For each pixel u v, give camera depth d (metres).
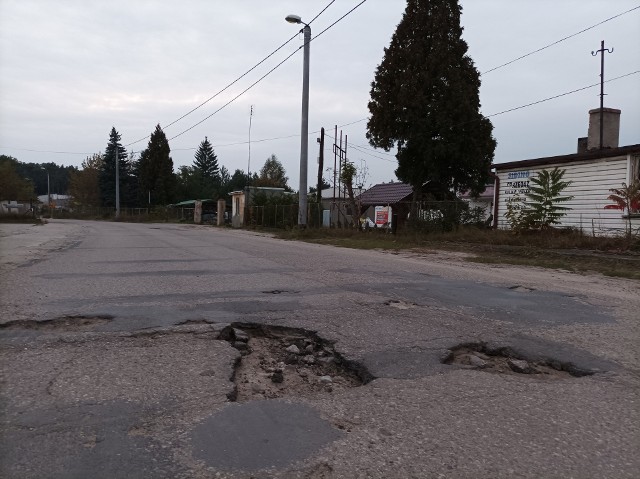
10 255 12.10
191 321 5.23
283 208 29.27
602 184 15.80
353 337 4.72
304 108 21.84
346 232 21.05
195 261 10.85
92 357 4.05
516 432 2.91
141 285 7.45
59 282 7.69
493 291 7.49
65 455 2.55
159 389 3.42
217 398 3.30
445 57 22.02
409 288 7.48
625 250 12.52
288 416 3.07
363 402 3.30
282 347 4.66
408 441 2.78
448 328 5.11
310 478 2.40
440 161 22.56
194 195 77.44
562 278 9.38
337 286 7.54
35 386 3.42
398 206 24.44
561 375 3.95
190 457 2.56
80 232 25.17
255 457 2.57
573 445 2.77
